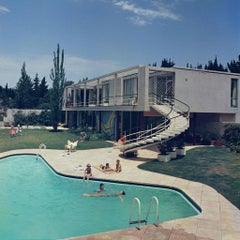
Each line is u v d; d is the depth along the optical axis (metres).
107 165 20.58
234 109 34.53
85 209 14.23
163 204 14.52
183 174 19.16
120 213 13.67
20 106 84.56
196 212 13.36
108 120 41.31
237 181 17.12
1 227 12.20
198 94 31.81
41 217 13.26
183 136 33.38
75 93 52.12
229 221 11.27
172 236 9.86
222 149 27.59
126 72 34.75
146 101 28.62
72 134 45.50
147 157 25.44
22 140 37.31
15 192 16.86
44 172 21.56
